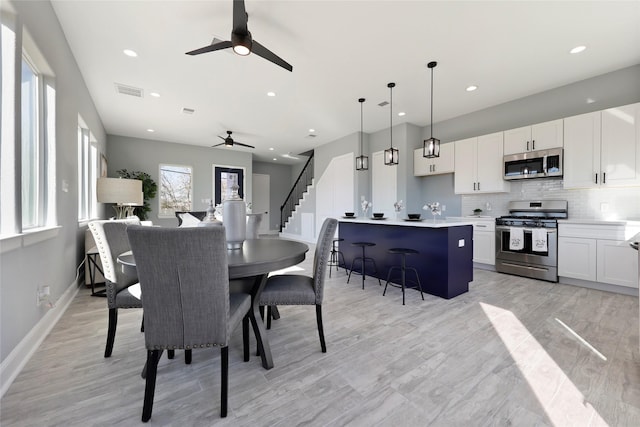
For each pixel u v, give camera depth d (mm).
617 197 3445
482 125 4797
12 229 1688
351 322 2436
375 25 2641
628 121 3164
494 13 2482
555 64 3336
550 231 3662
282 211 10227
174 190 7113
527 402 1420
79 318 2502
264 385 1562
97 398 1444
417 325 2361
